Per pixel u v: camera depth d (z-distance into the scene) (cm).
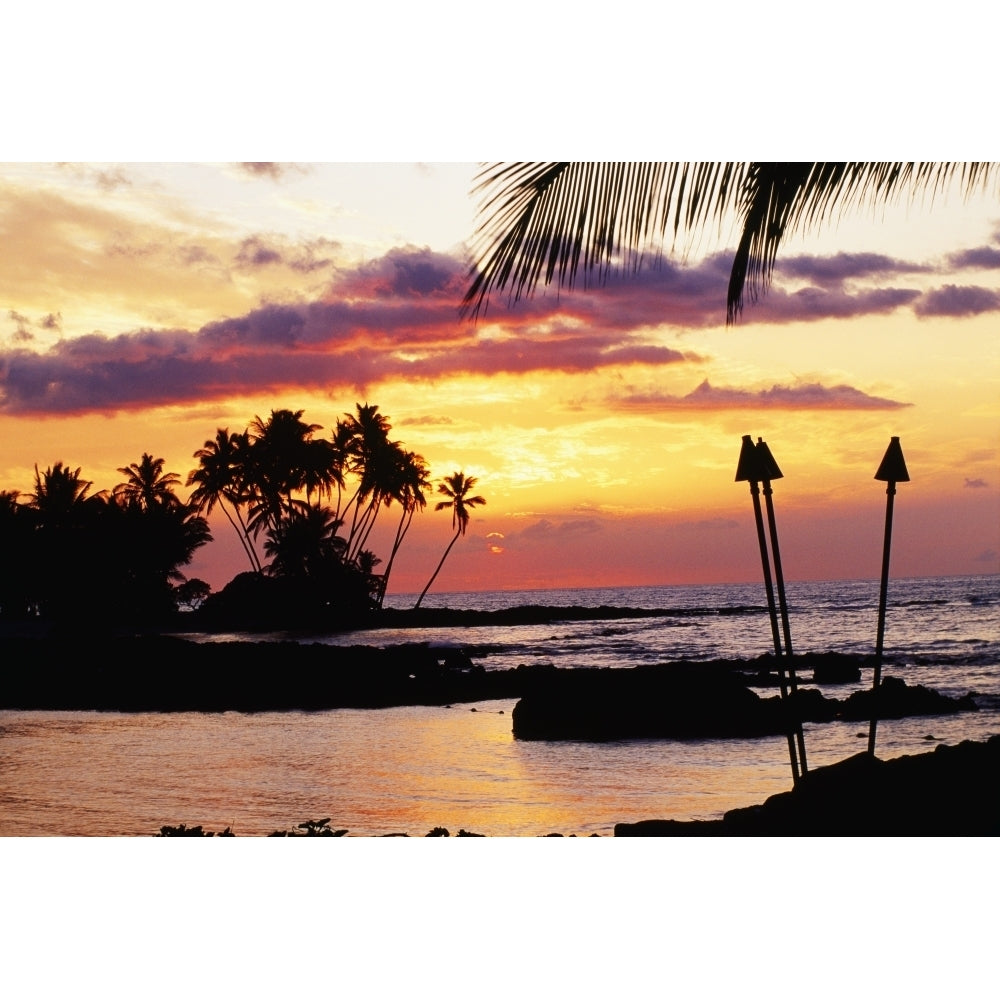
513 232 593
